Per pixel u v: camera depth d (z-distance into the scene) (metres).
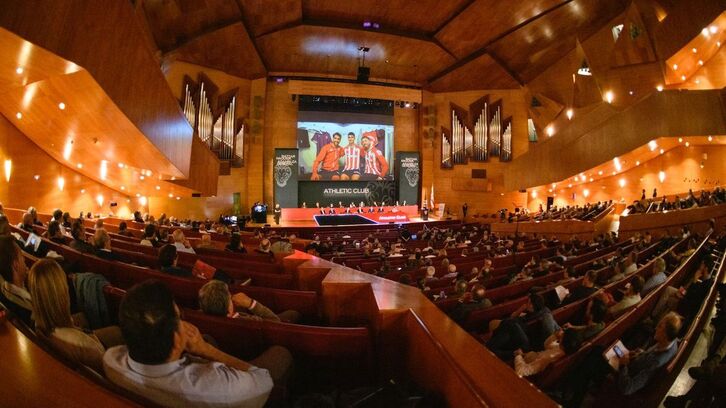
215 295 2.17
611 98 15.34
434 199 23.27
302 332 2.01
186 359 1.38
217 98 19.20
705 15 11.78
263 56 19.31
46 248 4.13
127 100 7.20
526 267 6.79
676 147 15.22
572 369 2.89
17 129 9.38
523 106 22.73
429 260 7.95
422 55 19.36
